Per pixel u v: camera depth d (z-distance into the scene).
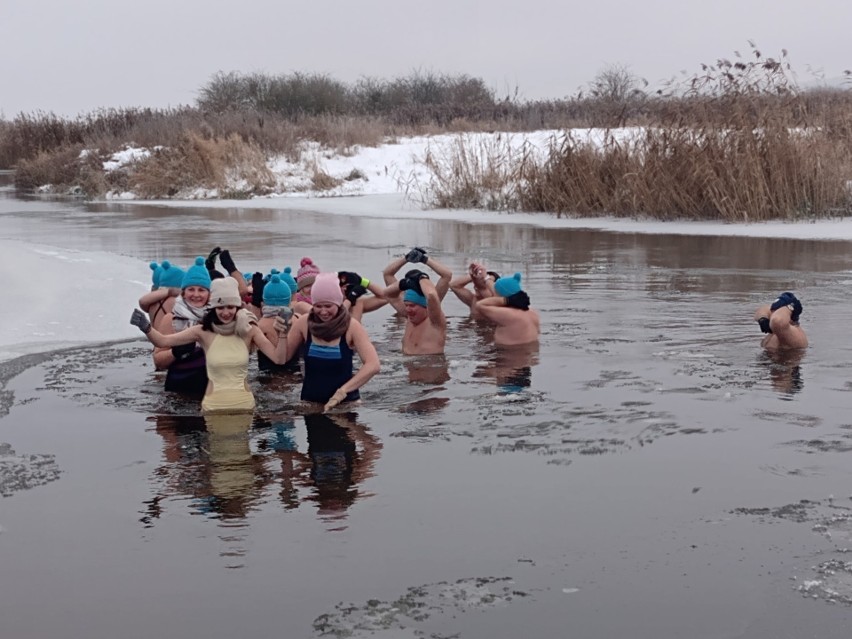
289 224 23.56
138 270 14.85
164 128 43.72
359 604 4.17
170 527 5.04
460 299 11.68
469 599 4.21
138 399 7.72
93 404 7.57
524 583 4.36
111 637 3.92
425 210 27.33
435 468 5.91
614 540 4.80
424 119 49.66
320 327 7.48
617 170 23.67
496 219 24.12
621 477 5.70
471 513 5.16
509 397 7.57
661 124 22.86
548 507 5.24
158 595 4.27
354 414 7.23
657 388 7.76
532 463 5.98
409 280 9.29
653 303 11.86
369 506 5.29
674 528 4.94
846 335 9.71
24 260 15.95
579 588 4.30
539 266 15.45
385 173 37.28
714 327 10.28
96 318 11.06
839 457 6.00
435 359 9.05
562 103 48.00
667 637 3.88
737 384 7.85
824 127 22.22
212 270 10.23
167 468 6.00
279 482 5.71
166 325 8.58
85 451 6.37
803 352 9.00
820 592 4.23
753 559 4.56
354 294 9.20
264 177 36.16
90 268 15.07
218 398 7.35
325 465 6.01
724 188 21.47
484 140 30.05
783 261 15.44
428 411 7.25
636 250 17.33
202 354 7.91
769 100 21.97
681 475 5.72
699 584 4.32
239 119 42.81
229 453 6.29
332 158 39.53
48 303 12.02
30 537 4.94
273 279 8.73
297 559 4.62
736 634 3.90
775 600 4.17
